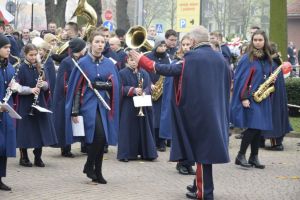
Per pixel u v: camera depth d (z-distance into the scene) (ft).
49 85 43.29
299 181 36.99
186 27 86.74
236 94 40.40
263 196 32.94
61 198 31.27
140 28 37.14
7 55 32.07
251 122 39.91
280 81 47.14
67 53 45.52
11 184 34.47
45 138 39.78
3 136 31.94
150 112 43.57
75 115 33.94
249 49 40.65
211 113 29.78
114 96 34.63
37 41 43.16
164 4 231.91
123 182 35.63
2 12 64.13
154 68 30.32
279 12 71.26
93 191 32.99
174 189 34.12
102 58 34.83
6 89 32.30
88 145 35.01
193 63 29.89
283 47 71.31
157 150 47.70
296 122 62.18
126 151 42.75
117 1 115.85
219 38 51.47
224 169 40.19
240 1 230.68
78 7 50.06
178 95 30.25
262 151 48.47
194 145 30.25
